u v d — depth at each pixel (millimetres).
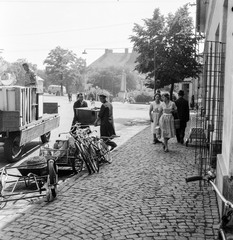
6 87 8977
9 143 8859
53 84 90375
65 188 6402
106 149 8688
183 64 19641
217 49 7988
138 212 5180
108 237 4336
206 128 8891
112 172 7617
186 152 9930
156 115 11484
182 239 4277
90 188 6398
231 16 5180
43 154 7570
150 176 7227
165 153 9789
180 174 7363
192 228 4602
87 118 11930
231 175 4539
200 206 5418
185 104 11523
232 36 4941
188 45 19453
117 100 61125
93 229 4578
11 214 5125
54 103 13742
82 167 7895
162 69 19391
